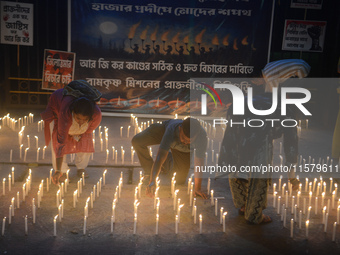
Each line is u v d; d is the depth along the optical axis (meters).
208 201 2.68
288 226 2.36
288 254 2.05
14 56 5.41
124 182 2.99
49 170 3.15
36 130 4.37
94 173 3.14
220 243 2.14
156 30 5.10
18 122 4.54
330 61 5.24
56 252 1.99
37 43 5.26
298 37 5.17
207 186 2.97
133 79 5.21
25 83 5.38
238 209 2.57
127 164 3.37
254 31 5.11
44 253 1.98
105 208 2.51
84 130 2.83
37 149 3.60
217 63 5.18
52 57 5.13
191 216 2.44
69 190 2.77
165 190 2.83
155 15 5.07
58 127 2.64
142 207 2.54
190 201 2.60
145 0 5.04
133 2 5.03
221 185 3.01
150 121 5.12
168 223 2.34
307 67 2.25
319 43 5.17
